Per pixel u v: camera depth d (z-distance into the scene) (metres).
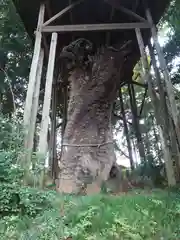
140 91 19.19
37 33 8.66
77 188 9.11
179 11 9.45
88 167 9.71
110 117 11.14
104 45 11.39
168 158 7.56
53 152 12.14
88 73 11.20
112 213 4.51
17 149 6.80
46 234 3.91
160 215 4.48
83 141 10.29
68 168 9.76
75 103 10.86
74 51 10.66
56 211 4.80
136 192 7.77
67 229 4.05
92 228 4.07
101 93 10.79
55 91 12.82
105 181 9.31
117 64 10.98
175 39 13.40
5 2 15.36
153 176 10.48
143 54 8.39
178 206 4.93
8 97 17.28
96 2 9.57
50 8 9.65
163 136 7.88
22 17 10.06
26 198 5.00
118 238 3.77
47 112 7.89
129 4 9.65
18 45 16.61
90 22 10.76
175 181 7.27
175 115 7.64
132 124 14.88
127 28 8.72
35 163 6.94
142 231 3.90
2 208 4.71
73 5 9.02
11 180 5.52
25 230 4.04
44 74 15.41
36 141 13.84
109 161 10.08
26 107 7.91
